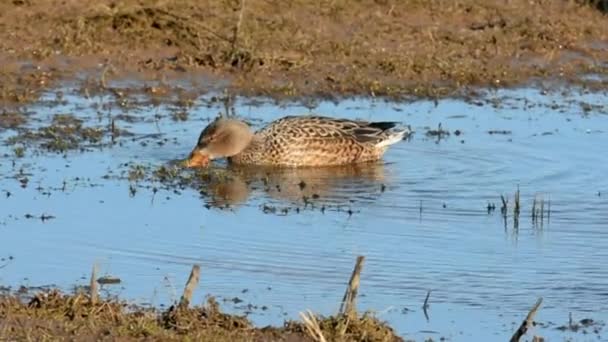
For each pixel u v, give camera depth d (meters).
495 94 19.67
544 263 13.09
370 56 20.55
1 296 11.48
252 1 21.77
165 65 19.56
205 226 13.99
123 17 20.50
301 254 13.20
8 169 15.66
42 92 18.48
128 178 15.58
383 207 14.85
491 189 15.59
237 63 19.72
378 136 16.88
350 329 10.93
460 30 21.94
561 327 11.58
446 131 17.81
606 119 18.56
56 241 13.32
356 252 13.29
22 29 20.20
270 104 18.75
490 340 11.24
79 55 19.58
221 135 16.55
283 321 11.34
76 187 15.14
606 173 16.20
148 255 13.01
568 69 20.88
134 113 18.05
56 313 10.88
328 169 16.67
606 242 13.77
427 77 20.06
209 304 11.25
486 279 12.64
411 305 11.97
